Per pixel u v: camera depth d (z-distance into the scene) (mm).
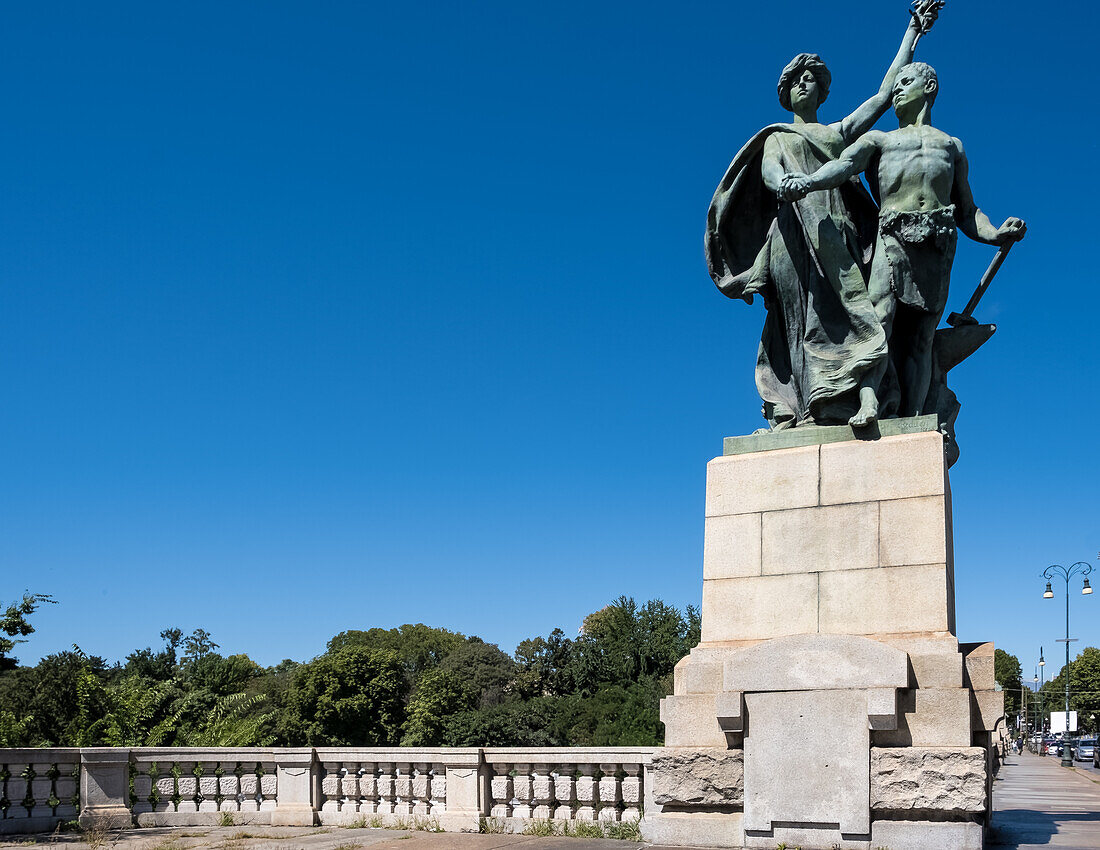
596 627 74625
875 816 7516
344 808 13375
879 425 8664
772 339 9859
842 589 8320
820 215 9102
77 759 12945
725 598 8797
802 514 8648
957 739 7410
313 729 60969
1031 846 7711
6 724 20516
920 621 7969
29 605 13734
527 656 70938
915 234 9047
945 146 9188
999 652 106688
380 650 65562
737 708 7992
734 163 9719
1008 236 9109
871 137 9117
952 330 9688
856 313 8930
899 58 9781
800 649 7957
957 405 9875
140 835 12141
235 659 67688
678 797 8211
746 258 10016
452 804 12523
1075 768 47562
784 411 9484
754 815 7867
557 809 12070
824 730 7746
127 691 23297
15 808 12352
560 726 54219
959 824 7242
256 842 11102
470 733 56312
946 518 8203
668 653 60625
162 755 13492
